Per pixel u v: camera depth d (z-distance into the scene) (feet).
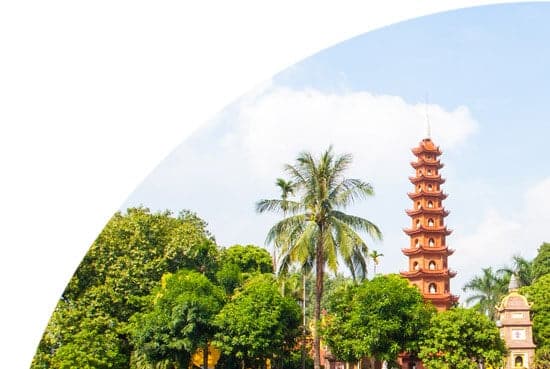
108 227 153.69
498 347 141.18
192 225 165.27
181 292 133.39
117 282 143.64
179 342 127.54
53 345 132.77
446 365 136.56
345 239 121.39
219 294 138.00
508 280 204.23
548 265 220.02
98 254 148.36
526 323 174.70
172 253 152.35
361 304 140.77
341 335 145.18
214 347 137.49
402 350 142.00
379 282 143.23
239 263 217.56
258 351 131.34
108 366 129.80
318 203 124.26
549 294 180.86
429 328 140.87
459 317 140.77
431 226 244.42
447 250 238.68
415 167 251.39
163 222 161.58
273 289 136.15
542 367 172.55
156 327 130.00
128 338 139.13
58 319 133.39
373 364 144.77
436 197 245.24
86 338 129.80
